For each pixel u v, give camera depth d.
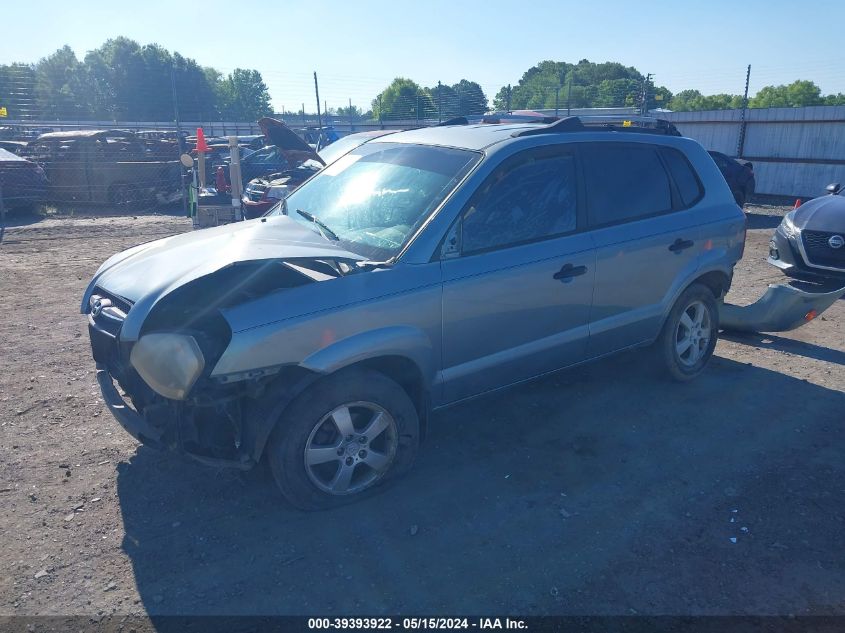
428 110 26.67
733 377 5.43
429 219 3.70
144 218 15.06
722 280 5.30
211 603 2.91
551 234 4.15
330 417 3.42
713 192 5.17
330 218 4.18
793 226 8.39
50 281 8.65
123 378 3.62
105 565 3.14
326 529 3.42
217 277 3.51
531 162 4.12
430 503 3.65
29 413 4.68
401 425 3.66
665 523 3.48
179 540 3.32
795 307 5.91
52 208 16.05
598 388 5.17
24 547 3.26
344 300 3.34
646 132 4.96
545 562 3.18
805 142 19.77
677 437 4.41
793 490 3.78
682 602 2.92
